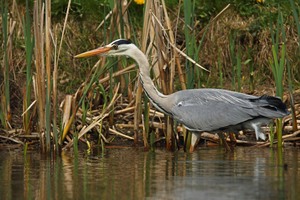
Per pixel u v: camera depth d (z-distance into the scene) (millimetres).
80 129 15867
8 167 13133
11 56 17281
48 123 14359
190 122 14633
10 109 16641
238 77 17391
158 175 12305
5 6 15898
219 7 19469
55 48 14500
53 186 11430
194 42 15102
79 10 19391
